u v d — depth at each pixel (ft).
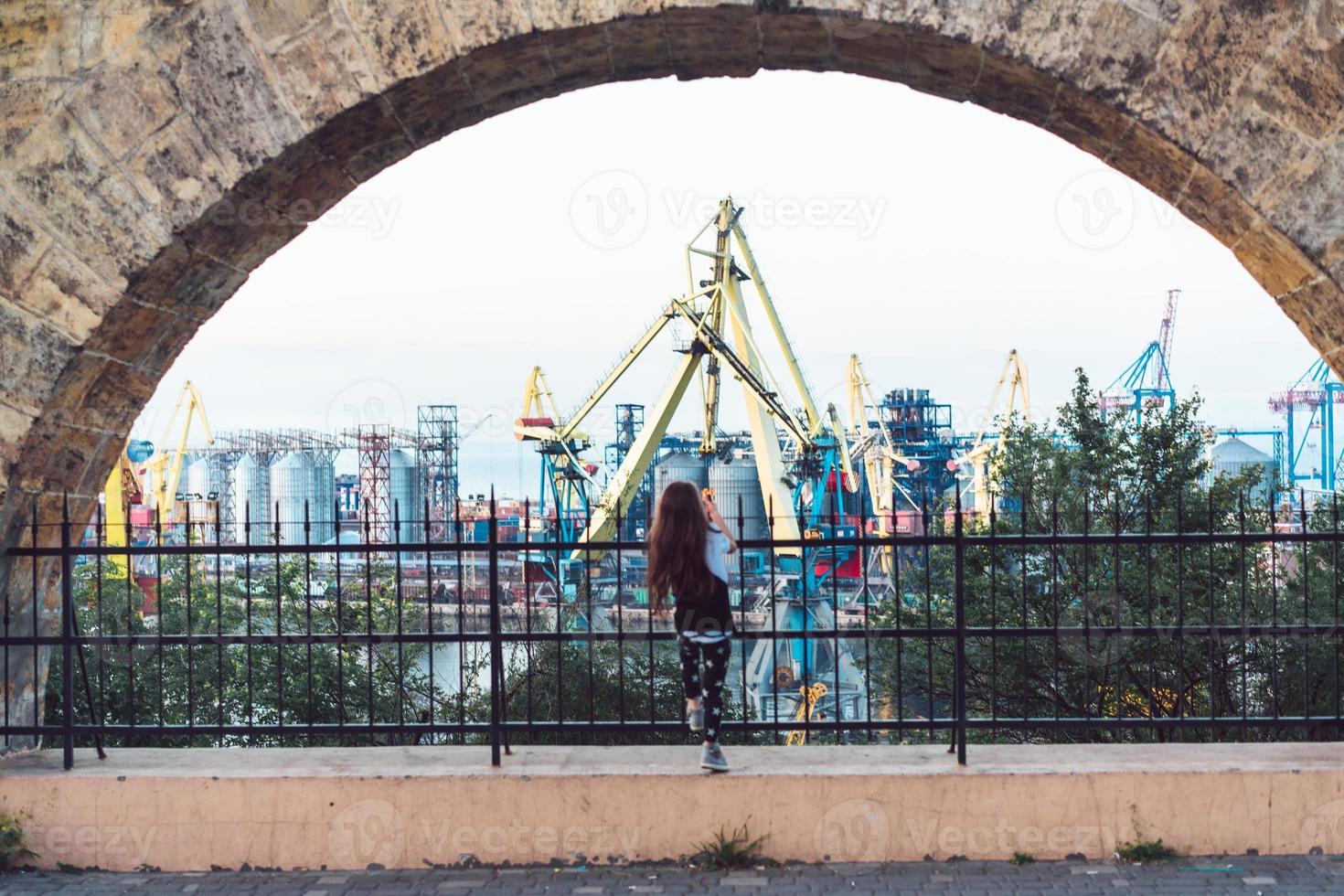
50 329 18.25
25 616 19.97
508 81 18.72
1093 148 18.86
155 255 18.07
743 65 19.08
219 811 17.84
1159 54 16.76
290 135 17.76
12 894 16.89
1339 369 18.86
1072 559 42.60
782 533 117.19
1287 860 17.06
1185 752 18.60
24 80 18.19
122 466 146.10
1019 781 17.37
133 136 18.02
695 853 17.40
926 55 17.88
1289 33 16.43
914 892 16.11
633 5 17.13
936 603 46.68
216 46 17.84
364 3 17.56
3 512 18.45
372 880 17.17
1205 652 38.22
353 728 18.13
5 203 18.22
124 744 34.86
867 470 184.85
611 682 43.91
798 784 17.39
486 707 43.29
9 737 19.84
